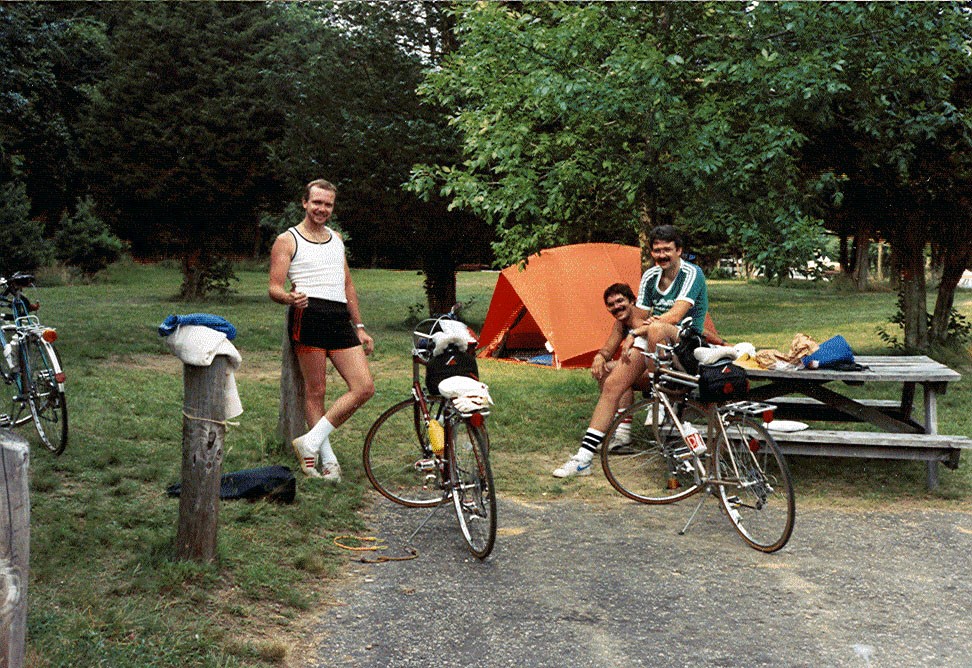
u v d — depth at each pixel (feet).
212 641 12.38
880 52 27.96
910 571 16.80
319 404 21.91
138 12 78.28
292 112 61.67
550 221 33.24
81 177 83.30
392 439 26.45
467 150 33.09
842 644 13.46
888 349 49.16
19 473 7.47
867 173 38.60
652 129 28.25
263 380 37.86
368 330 65.16
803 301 96.68
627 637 13.56
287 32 73.67
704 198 28.45
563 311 45.29
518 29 32.65
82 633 11.75
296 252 21.15
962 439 21.67
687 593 15.42
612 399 22.97
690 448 19.76
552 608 14.62
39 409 21.79
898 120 31.07
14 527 7.45
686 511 20.48
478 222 58.49
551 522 19.53
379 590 15.24
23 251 96.63
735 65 27.43
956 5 29.19
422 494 21.15
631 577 16.15
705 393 18.94
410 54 56.95
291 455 22.88
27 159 88.84
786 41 28.27
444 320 19.54
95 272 114.42
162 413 27.25
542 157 31.58
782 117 27.02
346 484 21.22
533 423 30.07
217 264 89.92
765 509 17.89
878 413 23.84
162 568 14.34
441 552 17.35
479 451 16.66
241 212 84.48
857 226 44.50
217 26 78.54
